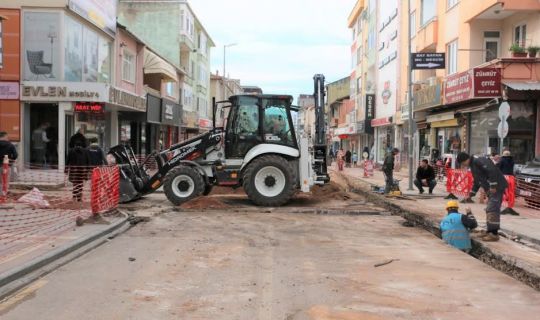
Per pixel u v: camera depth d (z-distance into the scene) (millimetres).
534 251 8461
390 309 5555
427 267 7488
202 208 13516
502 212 12500
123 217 11305
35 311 5367
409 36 19328
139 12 42500
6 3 18969
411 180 19031
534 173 14766
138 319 5168
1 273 6246
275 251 8484
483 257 8781
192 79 47094
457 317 5344
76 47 20469
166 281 6559
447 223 9391
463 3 21609
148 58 29359
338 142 65500
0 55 19016
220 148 14602
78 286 6281
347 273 7066
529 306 5750
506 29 20734
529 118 18281
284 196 13984
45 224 10016
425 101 24531
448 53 24469
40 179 16641
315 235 10062
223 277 6781
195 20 47844
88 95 19266
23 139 19266
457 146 22719
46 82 19062
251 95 14445
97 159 13523
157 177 14680
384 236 10102
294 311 5445
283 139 14414
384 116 37312
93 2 21562
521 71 17688
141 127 30453
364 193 18562
